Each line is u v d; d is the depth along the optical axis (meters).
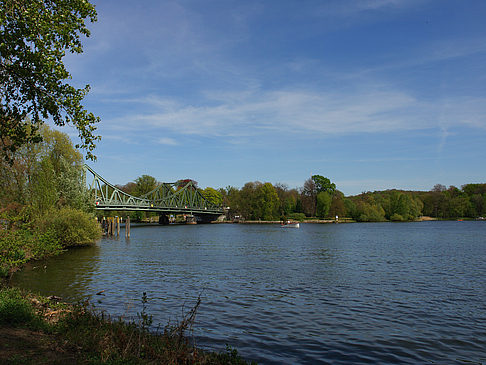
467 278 23.16
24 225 20.66
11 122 12.07
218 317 14.20
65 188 44.41
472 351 11.07
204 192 151.00
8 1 10.71
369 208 133.62
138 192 127.44
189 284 20.72
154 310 15.06
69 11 11.62
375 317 14.51
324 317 14.41
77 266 27.59
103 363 7.06
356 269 26.69
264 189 125.56
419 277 23.39
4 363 6.74
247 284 20.83
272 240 55.44
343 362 10.10
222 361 8.22
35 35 11.00
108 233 64.12
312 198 131.75
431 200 154.38
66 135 47.12
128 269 26.28
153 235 67.50
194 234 70.88
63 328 9.48
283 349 10.98
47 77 11.34
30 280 21.70
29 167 37.41
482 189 157.88
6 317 9.89
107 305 15.86
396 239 57.19
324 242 51.81
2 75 11.34
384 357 10.52
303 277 23.20
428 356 10.66
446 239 56.75
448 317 14.61
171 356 7.80
